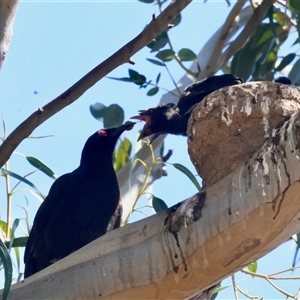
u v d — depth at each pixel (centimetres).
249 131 705
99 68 721
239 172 627
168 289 625
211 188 640
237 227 605
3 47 774
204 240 614
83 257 642
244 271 877
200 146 738
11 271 649
